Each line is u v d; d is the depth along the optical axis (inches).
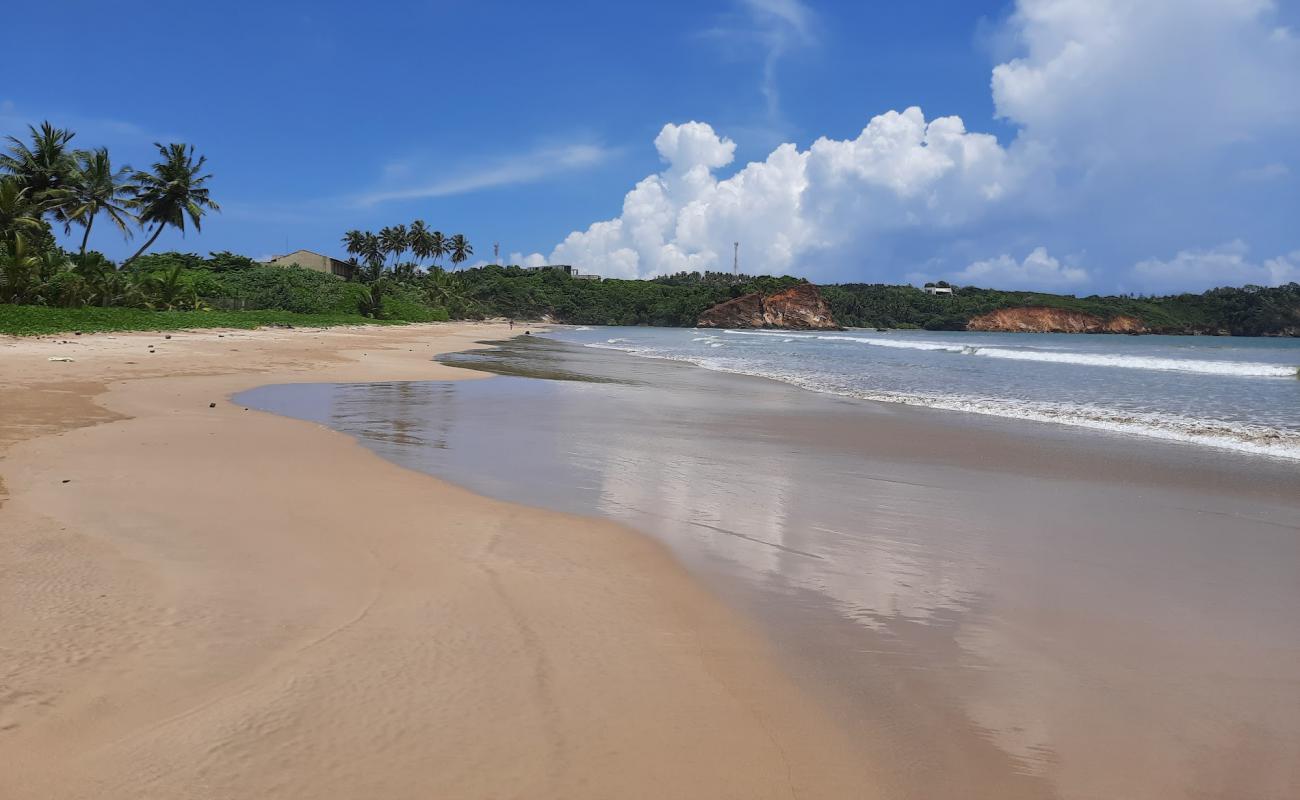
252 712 120.2
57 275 1457.9
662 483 318.0
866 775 112.6
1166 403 669.9
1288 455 411.8
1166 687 144.3
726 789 107.3
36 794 98.0
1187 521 272.8
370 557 200.1
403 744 113.9
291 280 2785.4
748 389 768.3
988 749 121.0
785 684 140.5
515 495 285.7
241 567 186.5
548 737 117.9
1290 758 120.8
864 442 441.4
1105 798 109.3
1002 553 230.2
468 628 157.2
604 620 166.4
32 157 1637.6
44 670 129.5
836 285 6560.0
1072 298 5639.8
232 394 572.7
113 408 453.7
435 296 3927.2
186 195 1886.1
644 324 5674.2
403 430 437.4
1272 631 172.7
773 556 221.5
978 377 979.3
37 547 194.1
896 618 175.8
